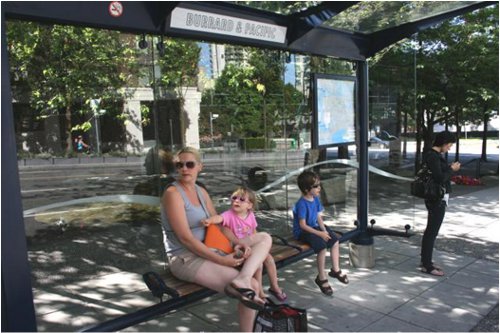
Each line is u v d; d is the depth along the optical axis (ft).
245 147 19.56
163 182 17.69
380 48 14.33
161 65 17.17
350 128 15.78
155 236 18.08
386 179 20.76
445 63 33.32
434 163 13.79
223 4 10.11
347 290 13.04
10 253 6.83
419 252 16.80
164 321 11.32
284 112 20.39
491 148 83.51
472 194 31.42
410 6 12.00
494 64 32.86
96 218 17.43
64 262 15.90
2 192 6.71
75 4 7.74
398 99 18.19
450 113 40.60
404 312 11.50
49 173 16.05
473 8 12.57
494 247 17.52
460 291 12.85
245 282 8.75
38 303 12.72
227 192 19.24
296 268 15.31
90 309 12.32
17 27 14.24
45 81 15.38
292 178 21.07
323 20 11.27
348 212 22.75
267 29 11.21
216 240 9.99
